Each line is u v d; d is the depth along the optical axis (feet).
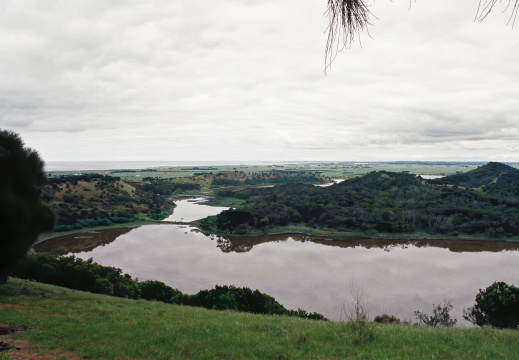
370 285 319.06
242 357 40.22
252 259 416.87
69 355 43.62
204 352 42.80
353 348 43.06
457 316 228.43
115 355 42.80
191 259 416.46
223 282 330.34
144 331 55.16
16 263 89.51
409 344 44.93
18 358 42.52
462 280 334.24
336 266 385.09
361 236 538.47
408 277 343.87
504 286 168.76
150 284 194.29
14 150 87.15
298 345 45.24
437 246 479.00
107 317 69.97
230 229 581.12
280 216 620.49
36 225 90.12
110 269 186.60
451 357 38.24
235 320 67.10
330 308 260.83
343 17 12.57
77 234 545.85
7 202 80.84
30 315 67.51
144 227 616.80
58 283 167.02
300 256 431.43
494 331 54.08
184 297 183.52
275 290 306.35
